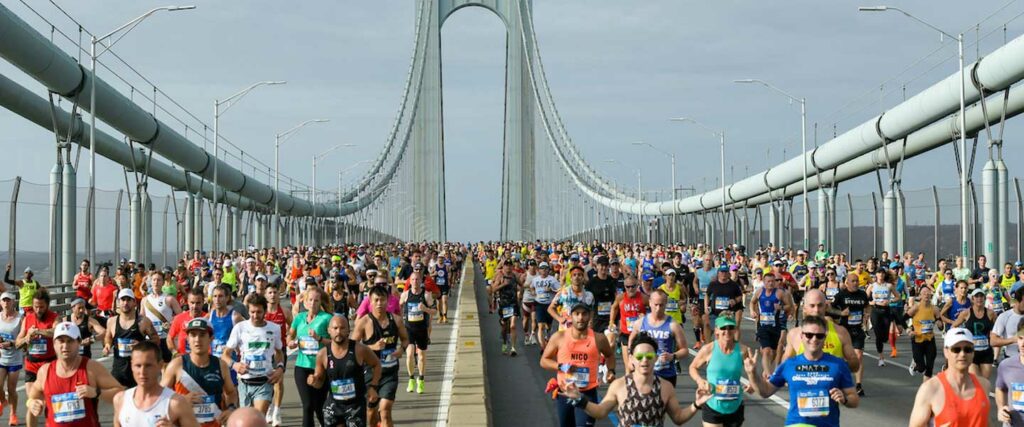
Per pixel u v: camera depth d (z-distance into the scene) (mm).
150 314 14203
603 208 117312
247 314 12586
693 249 51156
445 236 169875
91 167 31797
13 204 26438
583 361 10242
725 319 9469
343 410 10344
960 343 7348
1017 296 13023
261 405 10961
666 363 11859
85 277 24062
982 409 7422
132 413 7398
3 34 26516
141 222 37938
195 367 9141
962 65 29984
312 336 11062
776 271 23719
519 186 164000
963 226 29281
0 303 12648
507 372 18344
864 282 26812
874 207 39438
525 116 165875
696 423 12656
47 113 36125
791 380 8477
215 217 51594
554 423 13180
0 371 12492
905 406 14031
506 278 20938
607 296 16859
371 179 118250
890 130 39250
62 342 8633
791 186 64438
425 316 15336
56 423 8727
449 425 11031
